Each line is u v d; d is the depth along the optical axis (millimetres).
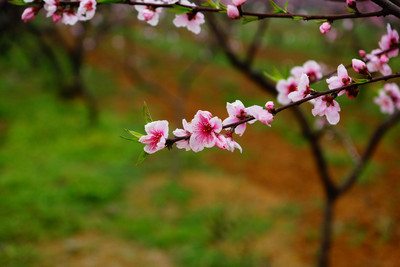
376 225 5754
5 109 10227
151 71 15984
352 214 6234
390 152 9453
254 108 1053
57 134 9211
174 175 7281
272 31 21797
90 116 9906
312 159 9117
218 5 1166
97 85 13406
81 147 8617
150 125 1000
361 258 5047
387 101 1823
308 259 5012
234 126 1054
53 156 8016
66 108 10797
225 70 17109
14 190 6219
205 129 1024
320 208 6520
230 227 5336
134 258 4953
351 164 8570
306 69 1600
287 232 5660
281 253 5145
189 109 12047
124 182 7094
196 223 5840
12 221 5316
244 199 6801
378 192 7094
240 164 8641
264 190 7379
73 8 1262
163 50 19578
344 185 3543
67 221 5562
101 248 5113
